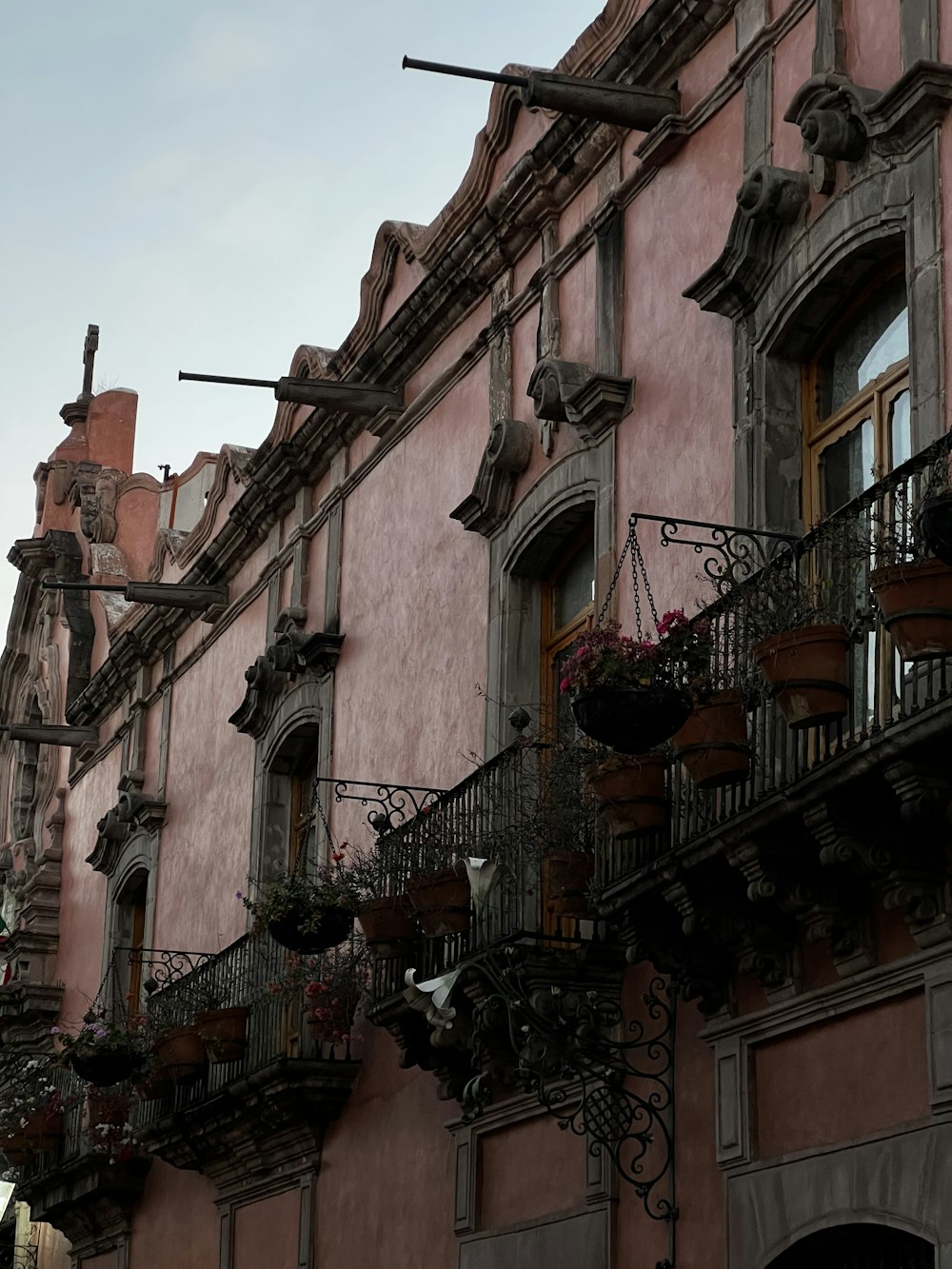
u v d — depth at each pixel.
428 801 13.97
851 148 9.93
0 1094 22.16
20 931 24.50
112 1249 20.36
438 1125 13.07
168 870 20.27
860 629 8.35
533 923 11.33
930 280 9.20
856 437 10.09
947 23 9.52
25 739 23.86
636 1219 10.48
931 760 7.90
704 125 11.68
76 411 27.97
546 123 13.66
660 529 10.46
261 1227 16.08
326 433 16.97
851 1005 8.99
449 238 15.02
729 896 9.43
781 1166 9.30
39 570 26.92
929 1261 8.70
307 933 13.63
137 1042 17.56
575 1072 10.50
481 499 13.47
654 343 11.80
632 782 9.69
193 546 20.84
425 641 14.56
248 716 17.75
